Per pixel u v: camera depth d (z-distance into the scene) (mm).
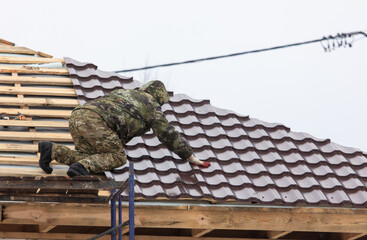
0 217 22141
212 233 27922
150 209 23750
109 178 24172
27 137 26734
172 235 27391
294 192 26703
